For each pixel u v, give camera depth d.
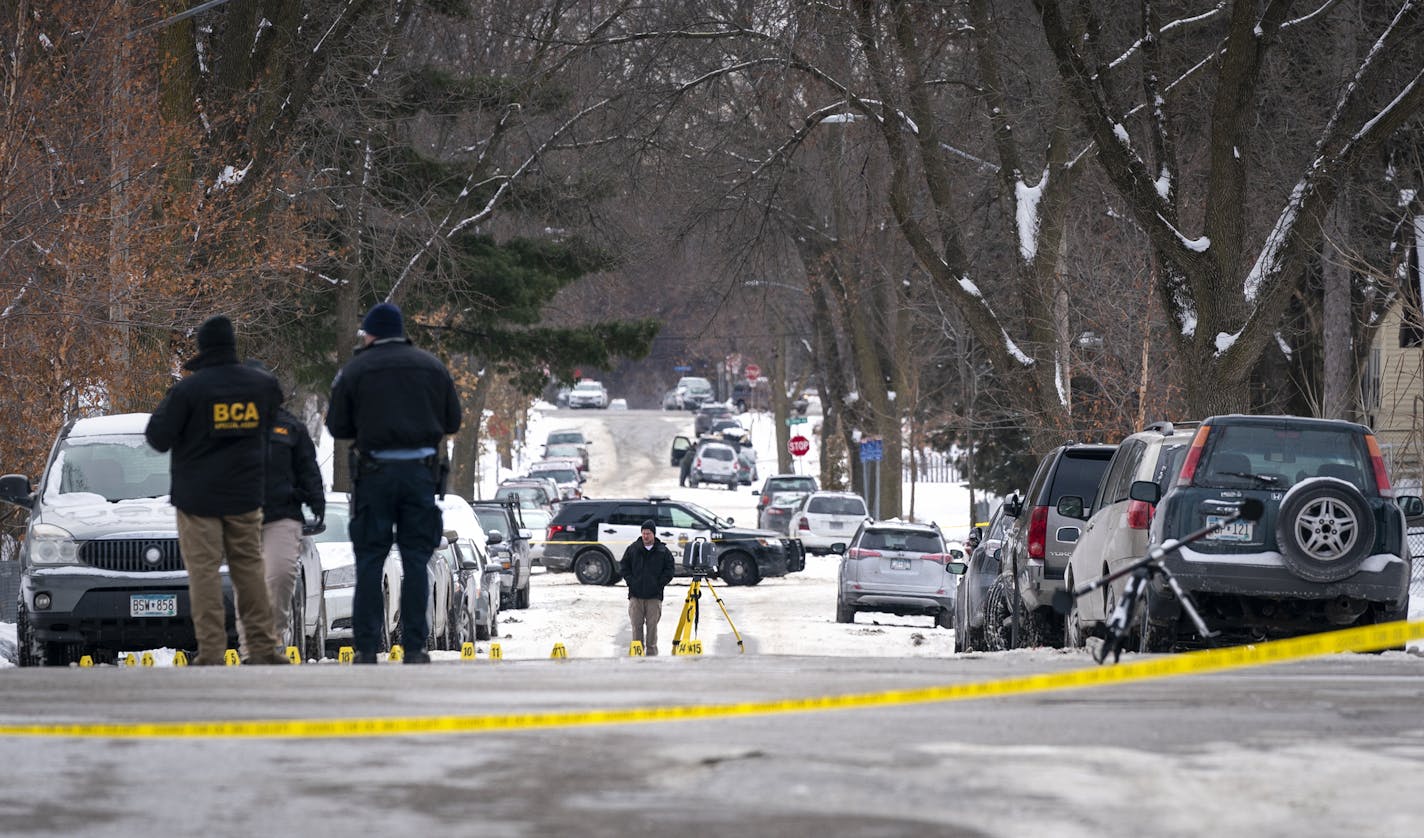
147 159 99.81
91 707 31.20
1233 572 53.88
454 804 21.42
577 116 151.75
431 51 170.00
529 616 128.25
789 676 37.66
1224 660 27.89
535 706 31.02
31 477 94.44
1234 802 21.34
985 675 37.97
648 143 132.12
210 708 30.95
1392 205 134.12
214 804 21.52
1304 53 129.12
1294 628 55.03
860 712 29.86
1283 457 55.28
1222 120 96.81
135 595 61.34
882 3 117.38
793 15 119.38
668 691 33.78
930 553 122.12
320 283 152.38
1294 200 96.56
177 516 46.62
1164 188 99.81
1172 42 120.81
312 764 24.27
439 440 45.28
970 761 24.19
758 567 164.88
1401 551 55.00
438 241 154.50
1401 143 132.12
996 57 121.56
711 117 134.88
